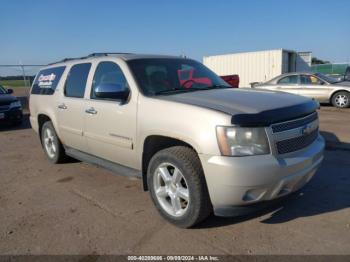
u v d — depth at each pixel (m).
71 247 3.48
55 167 6.28
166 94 4.17
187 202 3.61
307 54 21.88
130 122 4.16
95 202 4.58
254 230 3.66
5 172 6.16
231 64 22.83
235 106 3.46
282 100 3.73
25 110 16.33
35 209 4.44
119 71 4.54
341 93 13.53
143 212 4.21
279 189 3.35
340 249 3.26
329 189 4.70
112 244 3.50
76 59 5.74
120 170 4.56
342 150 6.68
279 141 3.32
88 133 5.02
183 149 3.62
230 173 3.17
